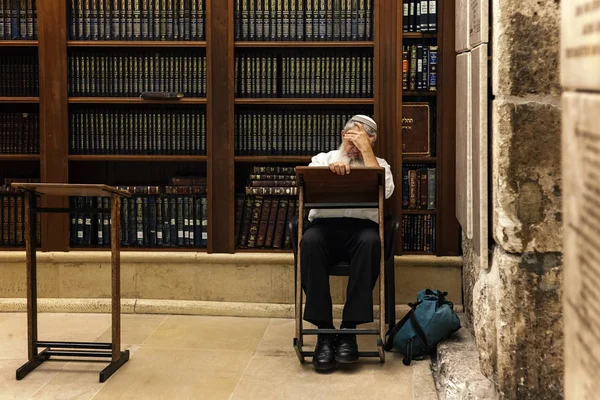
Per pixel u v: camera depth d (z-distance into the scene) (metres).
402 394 3.07
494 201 2.61
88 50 4.52
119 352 3.41
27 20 4.38
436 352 3.51
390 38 4.18
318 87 4.33
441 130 4.20
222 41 4.27
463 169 3.44
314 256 3.44
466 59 3.28
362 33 4.27
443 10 4.13
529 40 2.49
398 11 4.16
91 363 3.48
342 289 4.32
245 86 4.35
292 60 4.34
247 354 3.63
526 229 2.50
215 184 4.32
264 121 4.38
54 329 4.05
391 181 3.76
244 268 4.34
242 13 4.32
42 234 4.39
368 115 4.39
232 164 4.31
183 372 3.36
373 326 4.13
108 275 4.40
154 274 4.38
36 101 4.36
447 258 4.20
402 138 4.25
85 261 4.38
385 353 3.65
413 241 4.30
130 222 4.43
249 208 4.40
